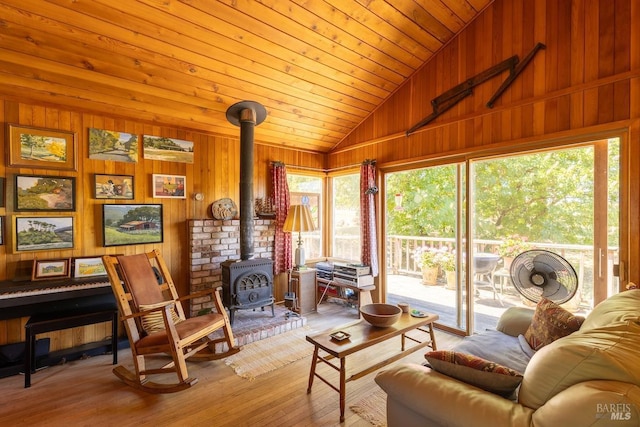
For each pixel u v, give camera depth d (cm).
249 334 304
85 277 282
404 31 303
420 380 134
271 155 429
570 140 246
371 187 395
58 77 257
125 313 234
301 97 355
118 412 200
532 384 113
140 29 238
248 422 190
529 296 229
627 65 221
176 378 243
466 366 132
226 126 370
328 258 486
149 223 333
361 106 395
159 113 323
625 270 223
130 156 322
